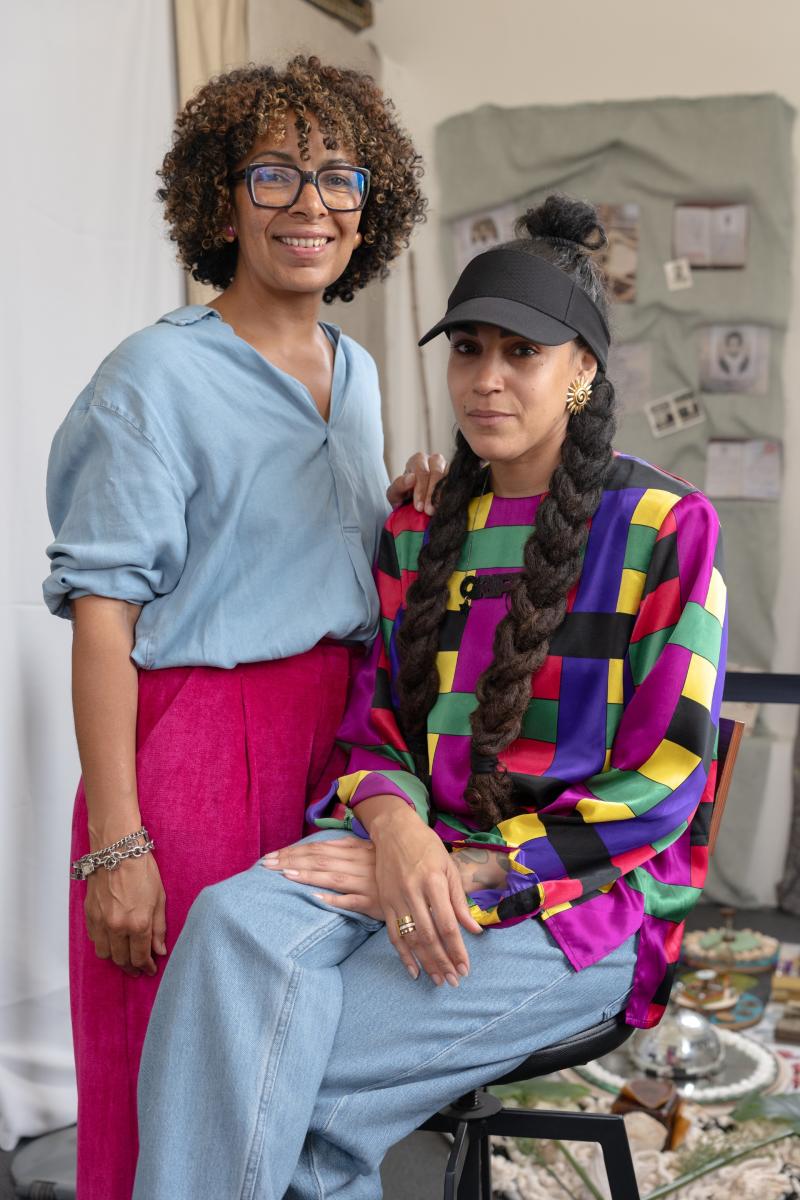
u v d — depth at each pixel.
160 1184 1.14
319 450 1.58
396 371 4.17
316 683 1.53
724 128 3.95
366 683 1.50
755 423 4.02
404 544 1.53
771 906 4.02
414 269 4.20
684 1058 2.60
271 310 1.61
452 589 1.44
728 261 4.00
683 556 1.32
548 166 4.08
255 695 1.49
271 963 1.18
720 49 3.96
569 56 4.06
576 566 1.34
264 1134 1.14
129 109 2.74
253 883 1.24
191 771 1.46
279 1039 1.16
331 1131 1.20
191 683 1.48
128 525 1.45
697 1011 2.97
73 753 2.57
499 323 1.29
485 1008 1.23
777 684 2.02
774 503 4.03
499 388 1.32
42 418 2.52
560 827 1.28
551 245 1.39
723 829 4.01
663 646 1.31
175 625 1.47
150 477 1.45
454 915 1.22
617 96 4.04
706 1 3.95
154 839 1.46
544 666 1.34
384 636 1.51
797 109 3.94
